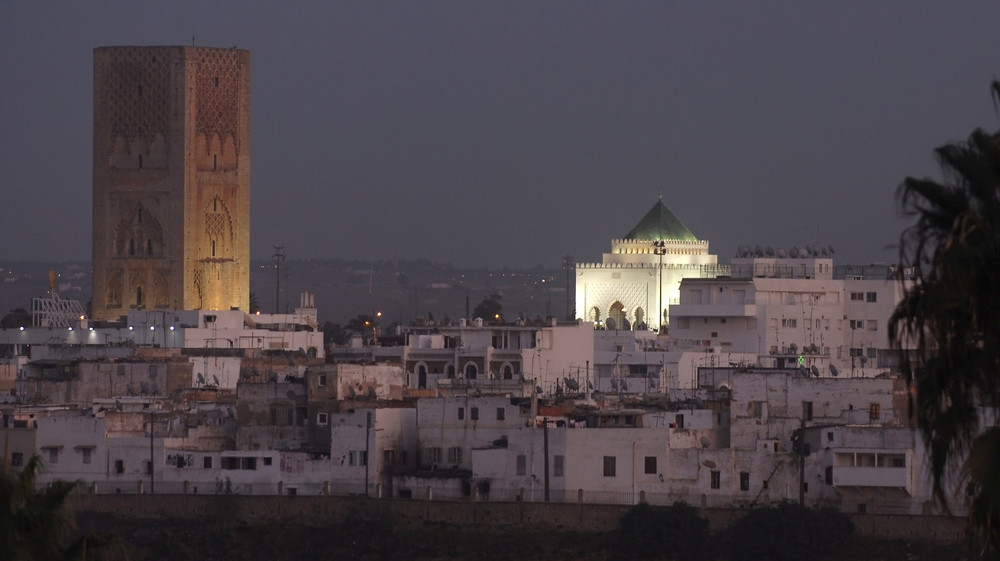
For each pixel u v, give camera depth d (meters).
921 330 110.38
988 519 109.19
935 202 110.06
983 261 107.75
